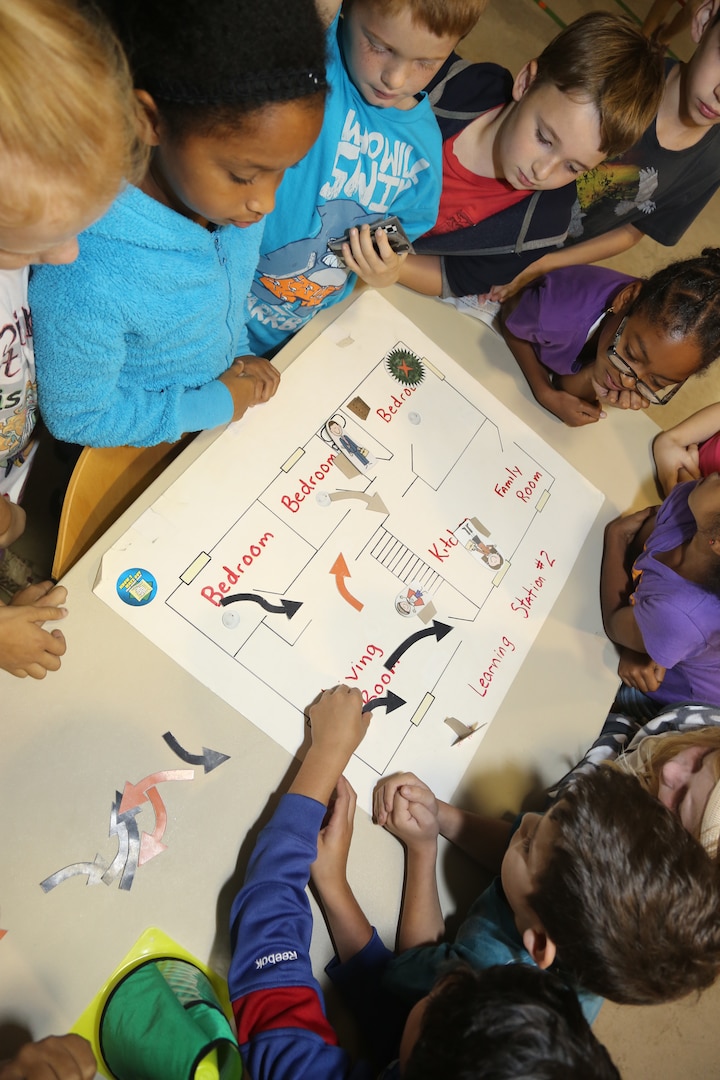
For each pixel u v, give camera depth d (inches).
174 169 25.9
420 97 40.8
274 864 28.1
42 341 28.9
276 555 33.7
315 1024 26.6
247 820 29.8
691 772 36.7
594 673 40.6
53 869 26.5
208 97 22.9
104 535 31.4
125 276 28.2
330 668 33.0
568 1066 20.7
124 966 26.4
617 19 38.3
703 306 39.9
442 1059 21.1
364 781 32.4
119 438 32.7
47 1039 23.0
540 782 36.7
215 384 34.1
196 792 29.3
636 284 45.3
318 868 30.1
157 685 30.0
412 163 39.3
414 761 33.6
